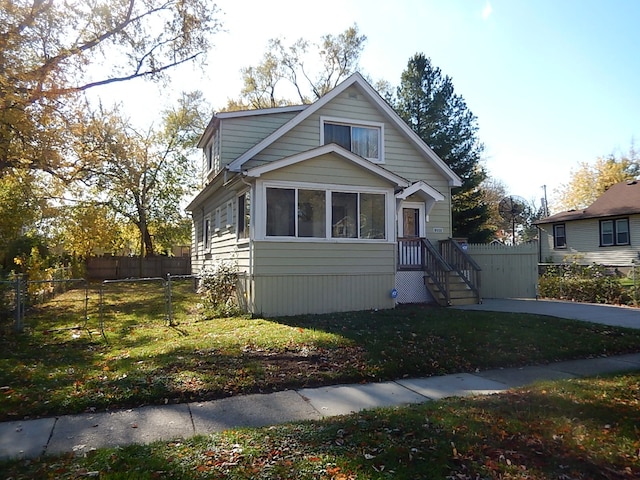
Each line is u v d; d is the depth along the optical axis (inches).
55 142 510.0
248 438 154.3
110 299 680.4
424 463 133.4
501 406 185.9
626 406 185.2
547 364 274.2
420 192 585.3
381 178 470.3
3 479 127.4
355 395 211.2
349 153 447.8
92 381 222.5
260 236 420.5
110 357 283.9
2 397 201.9
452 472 128.6
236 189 495.8
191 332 363.6
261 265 420.8
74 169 626.8
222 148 577.0
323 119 557.0
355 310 455.5
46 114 462.3
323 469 129.6
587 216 998.4
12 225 761.0
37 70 436.8
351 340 303.4
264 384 221.0
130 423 176.2
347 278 454.9
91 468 133.4
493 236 1284.4
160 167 1285.7
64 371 248.7
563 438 151.7
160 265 1275.8
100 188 934.4
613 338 329.1
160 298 679.1
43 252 852.6
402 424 164.7
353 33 1316.4
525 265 631.2
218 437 156.3
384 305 471.5
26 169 553.0
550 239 1121.4
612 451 142.3
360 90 577.9
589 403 188.9
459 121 1104.2
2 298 412.2
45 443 157.2
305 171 437.1
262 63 1325.0
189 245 1647.4
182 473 128.4
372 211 470.6
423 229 599.2
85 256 1111.6
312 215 442.6
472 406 186.4
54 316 494.0
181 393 207.0
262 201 422.0
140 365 251.6
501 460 135.8
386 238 474.0
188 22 523.2
